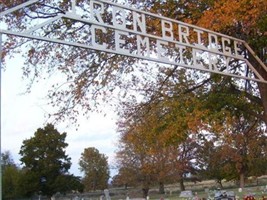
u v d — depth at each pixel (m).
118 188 70.00
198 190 59.81
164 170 55.44
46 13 9.99
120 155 57.62
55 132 57.94
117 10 7.14
